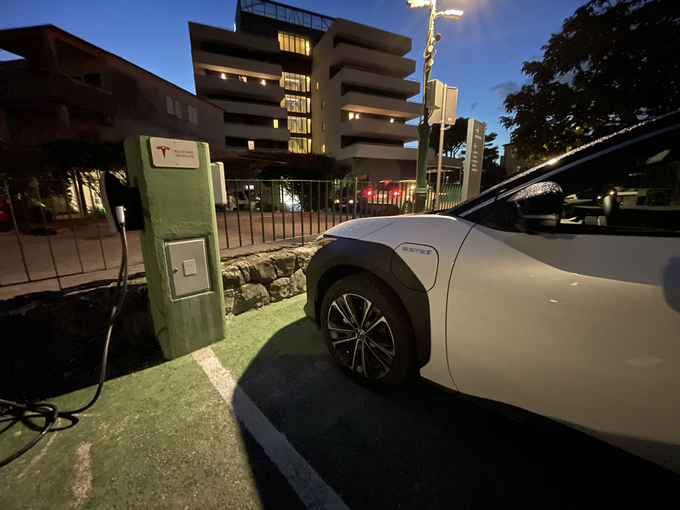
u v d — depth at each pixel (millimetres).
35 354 1883
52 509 1196
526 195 1088
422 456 1433
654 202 1146
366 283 1728
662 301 888
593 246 1050
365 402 1785
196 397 1831
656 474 974
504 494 1253
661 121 1026
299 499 1240
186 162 2021
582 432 1104
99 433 1563
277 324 2748
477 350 1317
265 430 1586
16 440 1528
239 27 32938
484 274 1259
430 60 6086
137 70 14305
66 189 2443
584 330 1021
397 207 5629
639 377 935
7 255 3176
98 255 3150
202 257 2229
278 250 3414
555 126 7398
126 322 2221
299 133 33719
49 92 11289
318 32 33656
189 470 1364
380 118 29594
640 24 5590
